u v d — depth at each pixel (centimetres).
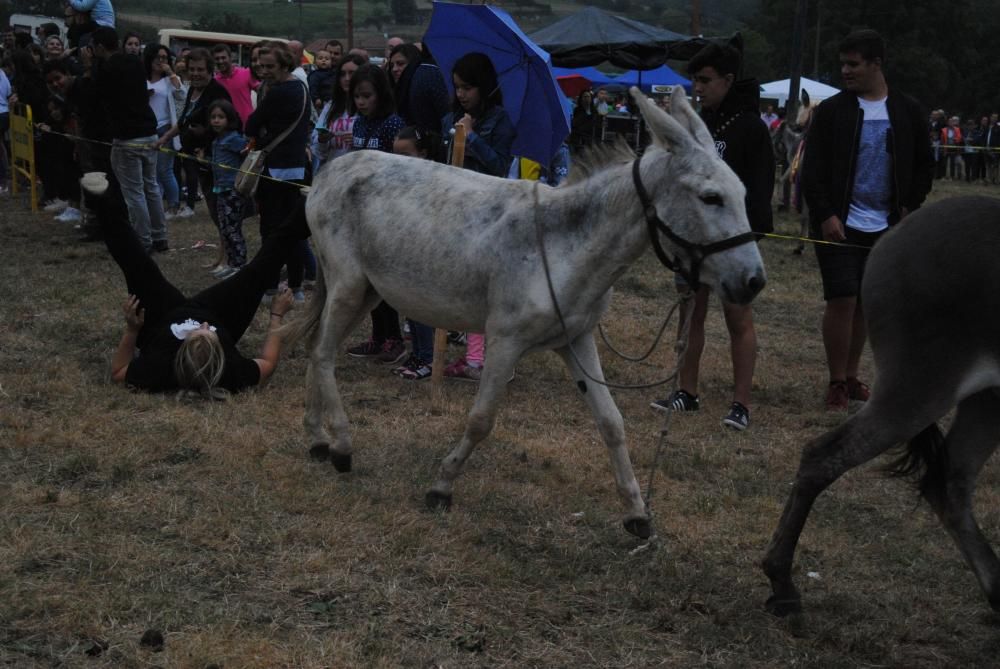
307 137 879
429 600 413
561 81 1850
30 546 428
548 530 491
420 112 775
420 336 712
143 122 1023
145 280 653
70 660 354
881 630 416
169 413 602
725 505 538
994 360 388
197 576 418
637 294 1053
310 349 555
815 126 692
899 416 402
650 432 645
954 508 427
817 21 6269
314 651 367
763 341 915
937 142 3089
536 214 457
